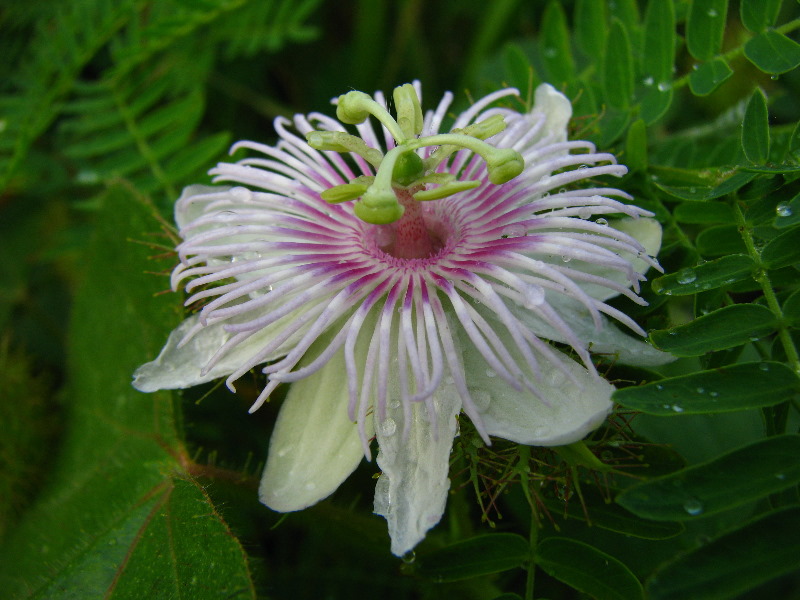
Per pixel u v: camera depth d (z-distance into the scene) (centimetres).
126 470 9
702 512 5
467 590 8
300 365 7
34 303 13
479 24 15
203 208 8
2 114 12
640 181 8
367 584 10
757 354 9
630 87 9
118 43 12
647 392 6
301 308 7
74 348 10
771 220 7
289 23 13
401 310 6
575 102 9
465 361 7
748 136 7
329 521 9
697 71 8
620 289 6
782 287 7
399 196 7
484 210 7
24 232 13
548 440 6
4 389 10
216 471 8
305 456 7
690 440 9
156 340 9
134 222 9
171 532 8
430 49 15
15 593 9
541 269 6
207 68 13
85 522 9
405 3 14
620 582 6
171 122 12
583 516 7
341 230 7
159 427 9
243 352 7
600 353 7
